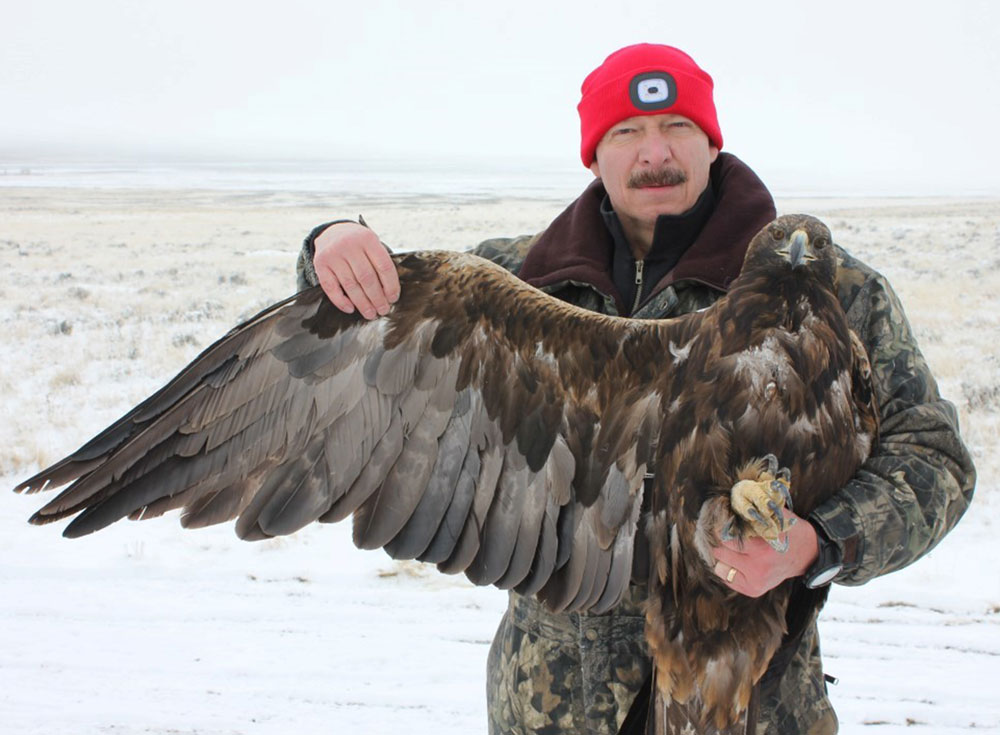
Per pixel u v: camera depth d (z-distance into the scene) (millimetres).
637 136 3549
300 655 6707
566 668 3395
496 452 3117
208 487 2852
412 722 5973
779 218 3178
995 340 17734
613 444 3133
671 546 2996
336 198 74125
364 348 3031
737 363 3014
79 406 13891
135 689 6309
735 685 2934
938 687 6219
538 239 3789
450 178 131000
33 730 5879
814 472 2986
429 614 7293
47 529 8859
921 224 45500
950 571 7820
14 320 20406
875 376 3195
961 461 3062
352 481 2992
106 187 90125
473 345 3066
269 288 24891
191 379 2857
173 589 7660
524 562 3105
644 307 3451
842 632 6914
